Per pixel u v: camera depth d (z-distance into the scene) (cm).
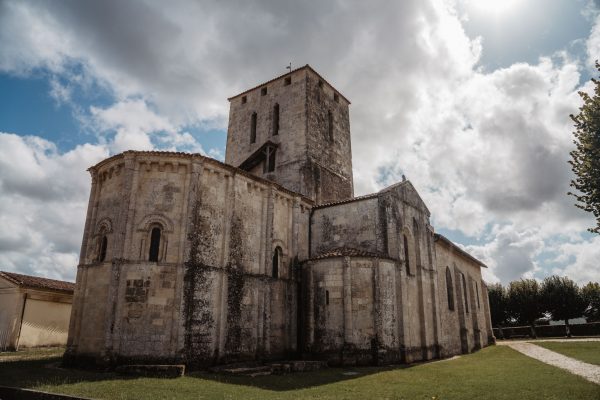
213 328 2353
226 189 2619
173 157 2419
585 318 6619
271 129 4178
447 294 4016
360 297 2661
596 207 1797
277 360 2662
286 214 3088
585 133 1819
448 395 1498
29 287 3772
